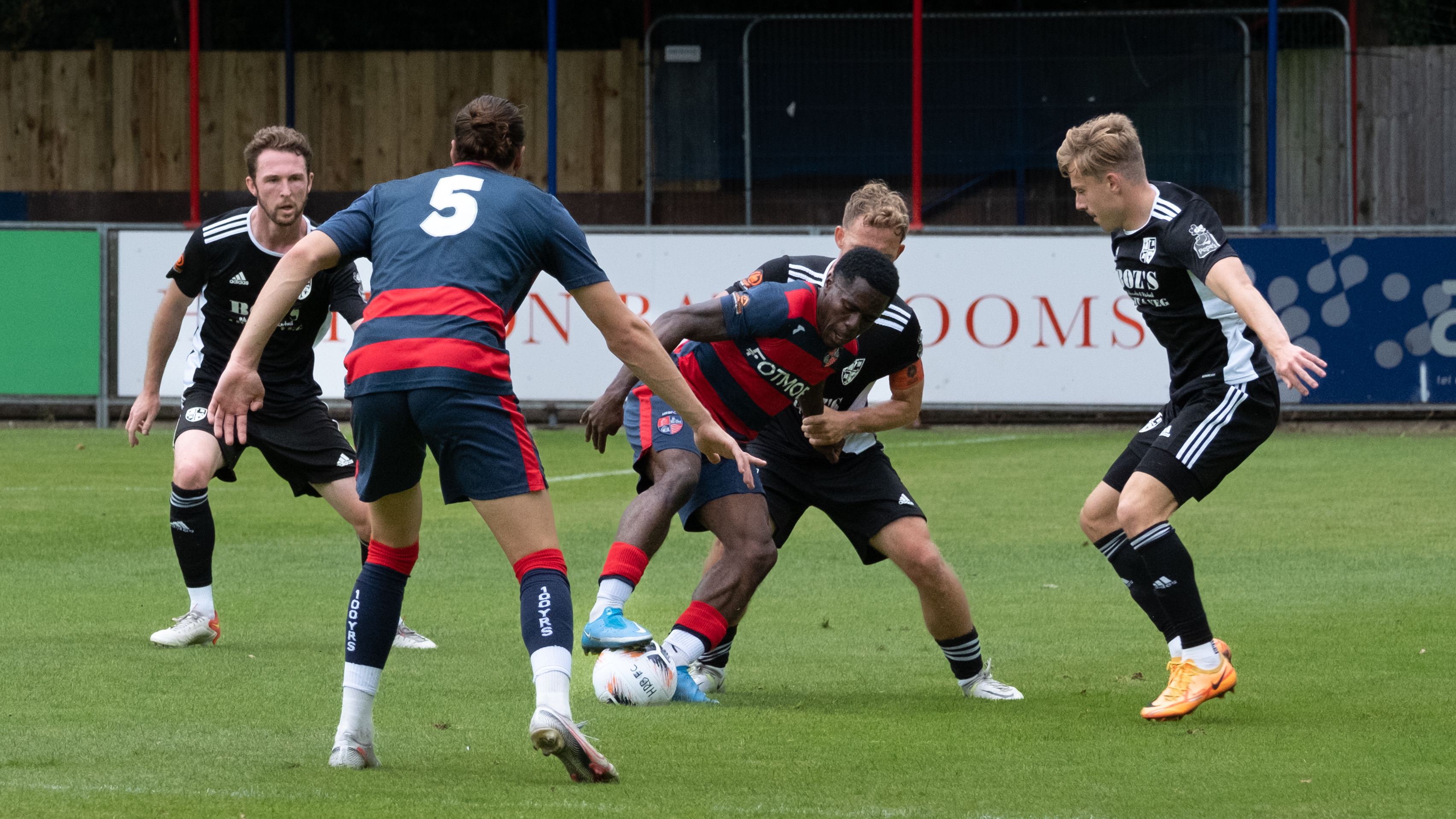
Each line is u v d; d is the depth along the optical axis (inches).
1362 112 2423.7
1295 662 741.3
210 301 820.0
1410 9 2637.8
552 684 496.4
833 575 1027.9
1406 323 1829.5
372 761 529.0
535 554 507.8
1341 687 686.5
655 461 669.9
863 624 864.9
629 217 2534.5
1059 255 1839.3
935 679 719.7
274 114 2591.0
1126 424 1995.6
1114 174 660.1
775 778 521.3
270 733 581.9
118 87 2571.4
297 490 832.9
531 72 2566.4
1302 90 2410.2
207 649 761.0
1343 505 1312.7
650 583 997.8
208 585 778.8
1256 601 912.3
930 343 1855.3
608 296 517.7
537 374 1873.8
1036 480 1483.8
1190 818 473.7
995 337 1847.9
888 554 684.7
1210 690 624.4
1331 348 1834.4
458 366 493.0
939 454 1694.1
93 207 2576.3
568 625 505.0
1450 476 1488.7
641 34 2834.6
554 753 498.0
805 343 648.4
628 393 641.0
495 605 907.4
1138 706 656.4
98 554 1072.2
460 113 537.6
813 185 2423.7
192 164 2070.6
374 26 2886.3
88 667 709.3
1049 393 1846.7
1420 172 2417.6
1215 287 625.9
